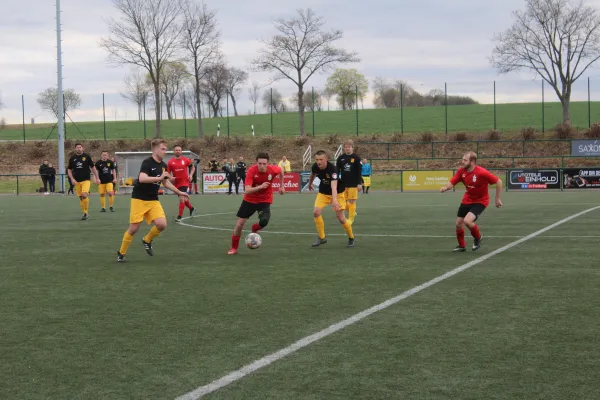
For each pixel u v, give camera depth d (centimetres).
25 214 2142
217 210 2286
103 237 1441
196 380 479
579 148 4322
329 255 1122
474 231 1132
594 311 679
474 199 1134
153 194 1091
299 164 5103
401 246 1232
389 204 2494
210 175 3738
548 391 450
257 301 750
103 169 2252
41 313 702
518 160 4703
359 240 1336
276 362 519
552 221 1683
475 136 5122
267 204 1152
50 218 1969
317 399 439
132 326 641
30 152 5409
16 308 728
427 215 1948
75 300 769
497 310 688
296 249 1206
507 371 491
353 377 481
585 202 2461
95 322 660
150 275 938
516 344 562
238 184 3569
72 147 5516
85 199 1916
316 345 565
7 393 458
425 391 452
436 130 6272
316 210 1245
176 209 2356
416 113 8212
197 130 7494
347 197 1572
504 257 1067
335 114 8762
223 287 839
